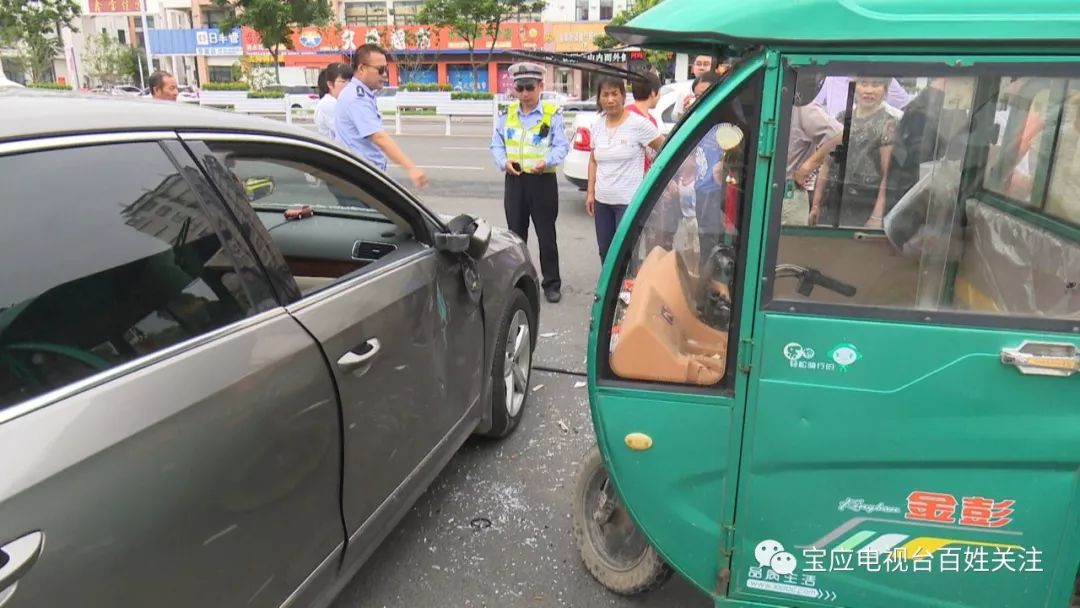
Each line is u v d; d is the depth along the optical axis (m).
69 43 39.25
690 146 1.88
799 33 1.66
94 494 1.40
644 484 2.09
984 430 1.78
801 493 1.96
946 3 1.60
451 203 9.98
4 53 34.19
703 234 1.98
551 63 2.37
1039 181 1.87
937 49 1.62
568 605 2.59
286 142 2.26
